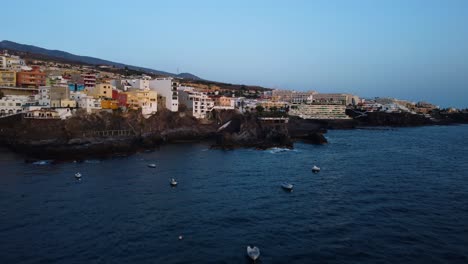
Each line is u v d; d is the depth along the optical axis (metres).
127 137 131.75
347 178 90.62
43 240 50.84
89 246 49.19
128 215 61.25
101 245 49.56
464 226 57.34
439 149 146.00
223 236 53.12
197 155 125.38
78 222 57.59
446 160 118.25
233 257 46.56
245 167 104.19
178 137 165.50
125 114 150.75
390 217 61.41
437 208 66.25
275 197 73.31
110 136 131.25
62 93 141.88
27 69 180.00
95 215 60.88
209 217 61.00
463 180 88.50
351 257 46.72
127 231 54.41
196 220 59.50
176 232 54.38
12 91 153.25
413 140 182.12
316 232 54.81
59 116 129.12
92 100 141.25
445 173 96.88
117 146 121.56
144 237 52.38
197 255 47.03
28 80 164.62
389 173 96.75
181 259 45.91
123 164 104.12
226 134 156.00
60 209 63.44
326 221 59.53
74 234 53.00
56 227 55.47
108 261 45.12
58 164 101.25
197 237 52.66
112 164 103.56
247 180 87.75
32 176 86.31
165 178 88.12
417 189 79.56
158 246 49.53
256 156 125.50
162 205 66.94
